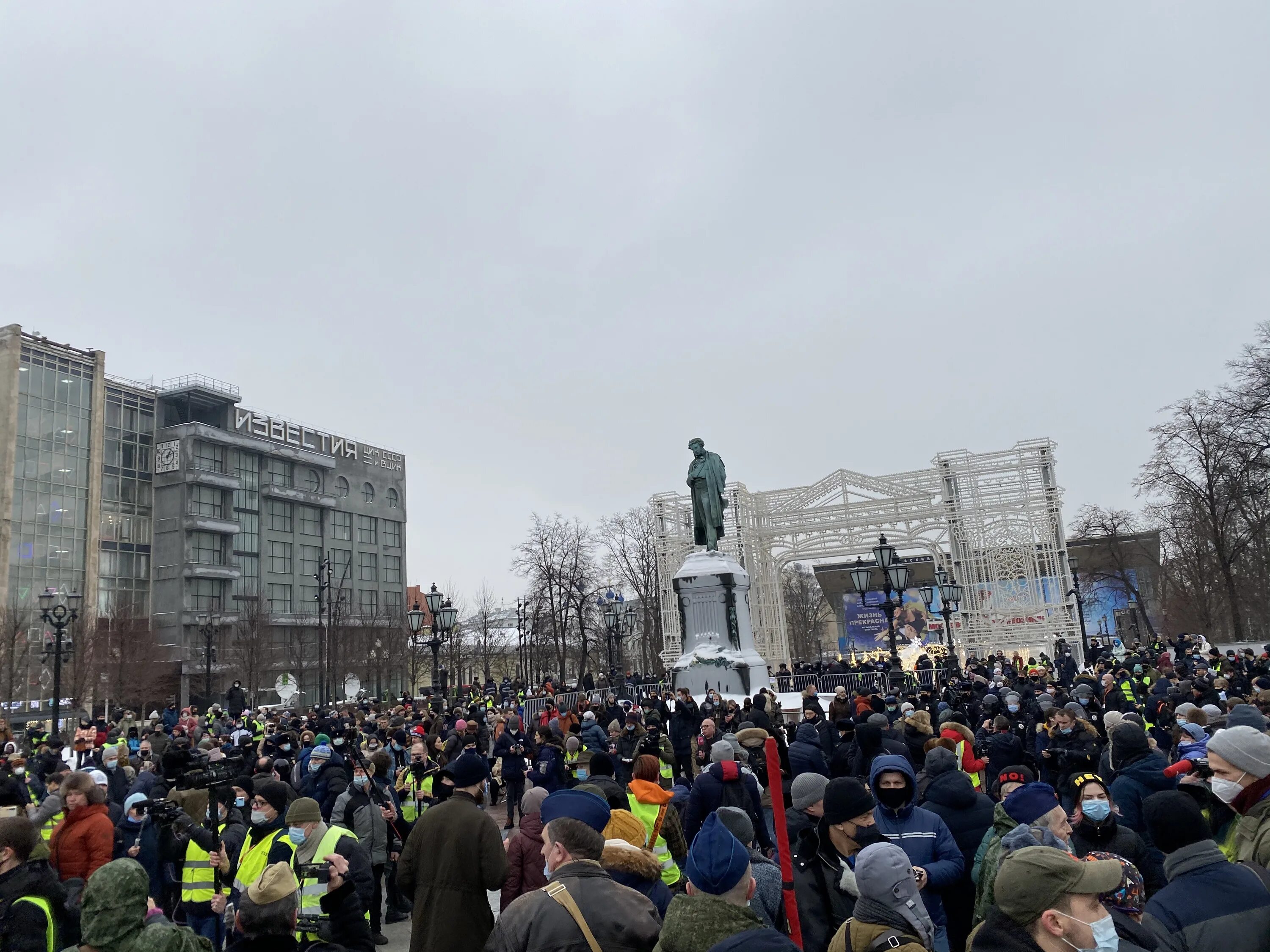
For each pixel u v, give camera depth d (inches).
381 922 401.7
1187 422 1715.1
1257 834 188.9
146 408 2805.1
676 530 2017.7
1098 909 128.5
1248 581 1851.6
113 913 162.9
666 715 842.2
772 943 122.1
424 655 2822.3
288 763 460.1
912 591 2753.4
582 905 163.0
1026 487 1811.0
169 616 2672.2
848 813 197.2
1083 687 578.6
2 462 2372.0
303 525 3193.9
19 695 2003.0
